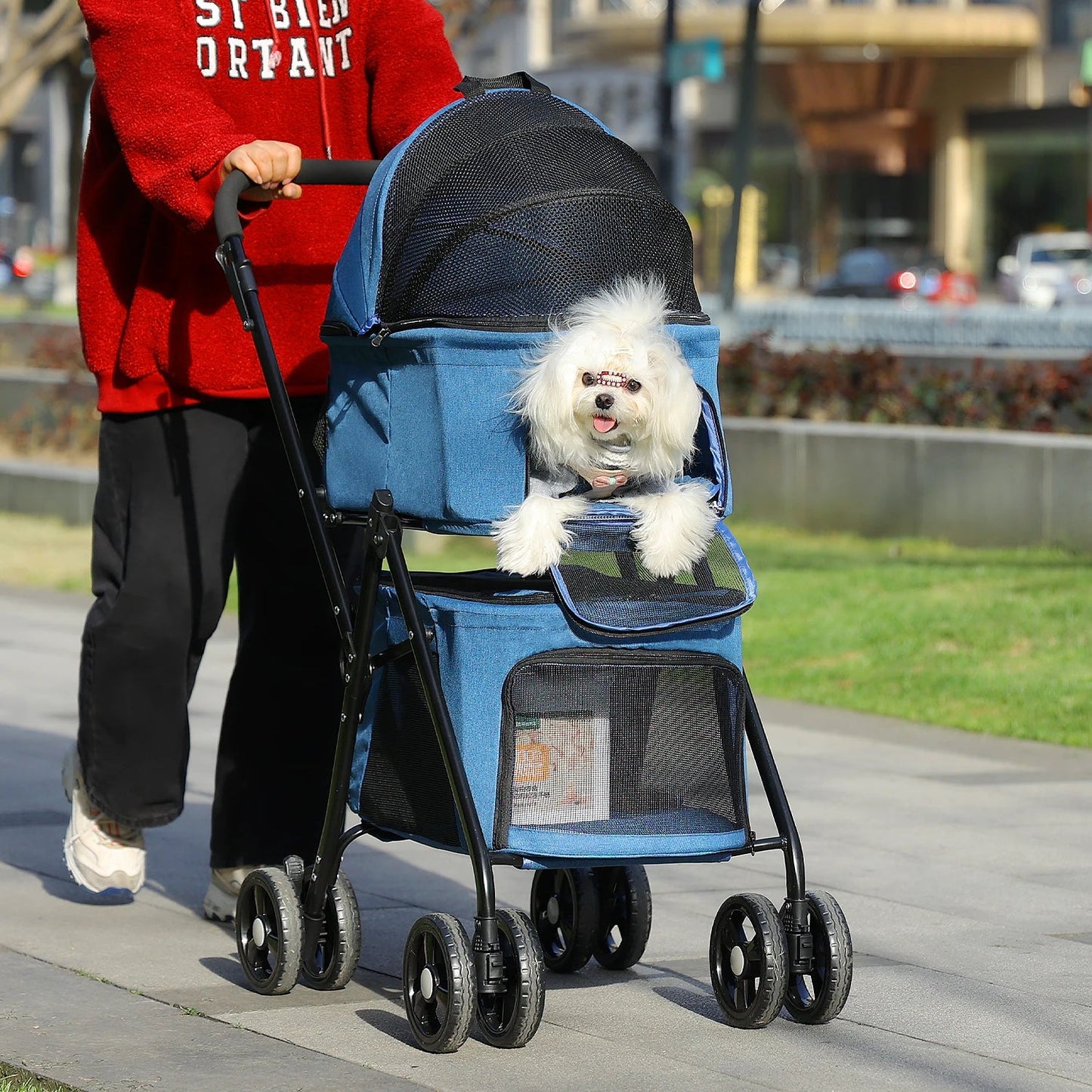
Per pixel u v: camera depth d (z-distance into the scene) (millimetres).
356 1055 7062
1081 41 89750
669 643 7098
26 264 76750
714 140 98188
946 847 10789
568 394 6785
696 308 7617
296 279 8398
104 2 7883
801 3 87125
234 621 18812
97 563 8688
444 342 7008
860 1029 7492
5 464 27172
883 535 22016
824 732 14094
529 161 7312
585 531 7043
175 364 8305
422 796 7238
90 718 8570
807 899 7344
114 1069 6844
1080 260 69625
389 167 7453
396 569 7000
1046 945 8844
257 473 8578
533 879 9430
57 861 10148
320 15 8484
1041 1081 6910
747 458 23203
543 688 6934
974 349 31328
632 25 80062
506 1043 7016
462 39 32906
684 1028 7473
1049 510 20469
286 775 8852
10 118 41000
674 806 7156
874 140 90750
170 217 7672
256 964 7898
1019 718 14211
